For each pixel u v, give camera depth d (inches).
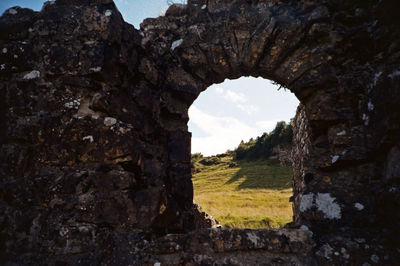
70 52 89.8
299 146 138.1
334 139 97.1
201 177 1278.3
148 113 106.2
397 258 76.9
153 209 90.4
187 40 118.3
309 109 104.0
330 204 93.7
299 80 104.2
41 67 90.5
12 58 91.6
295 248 82.5
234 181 1010.1
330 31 102.3
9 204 83.0
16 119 88.0
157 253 84.0
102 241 80.7
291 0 110.7
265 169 1151.0
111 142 87.0
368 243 82.5
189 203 119.4
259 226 266.1
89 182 84.5
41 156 85.8
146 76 106.5
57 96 88.5
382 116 84.7
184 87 118.1
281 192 650.8
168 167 113.9
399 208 78.4
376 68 93.5
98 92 88.7
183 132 122.0
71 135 86.3
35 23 93.7
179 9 123.9
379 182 89.5
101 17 91.0
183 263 81.7
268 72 114.7
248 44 110.9
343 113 98.0
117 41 93.3
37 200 83.1
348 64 100.6
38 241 80.0
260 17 111.1
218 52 113.9
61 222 81.4
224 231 85.7
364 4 100.3
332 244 83.9
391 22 87.7
